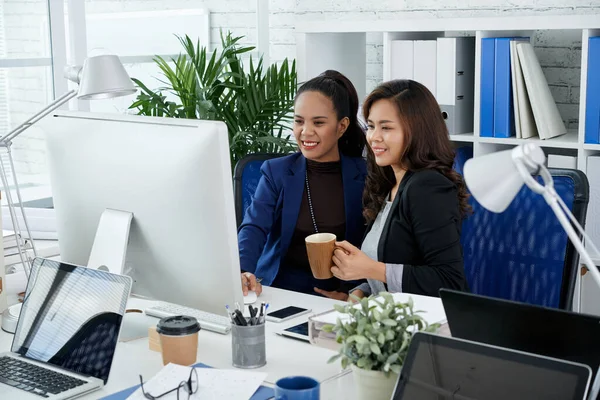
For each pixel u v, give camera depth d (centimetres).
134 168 181
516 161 114
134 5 364
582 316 125
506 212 219
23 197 320
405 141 210
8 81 313
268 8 438
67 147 196
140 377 151
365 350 137
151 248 184
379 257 215
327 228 239
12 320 196
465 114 347
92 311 166
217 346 181
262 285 232
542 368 116
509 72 323
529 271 215
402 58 348
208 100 357
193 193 171
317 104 237
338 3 420
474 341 136
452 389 123
